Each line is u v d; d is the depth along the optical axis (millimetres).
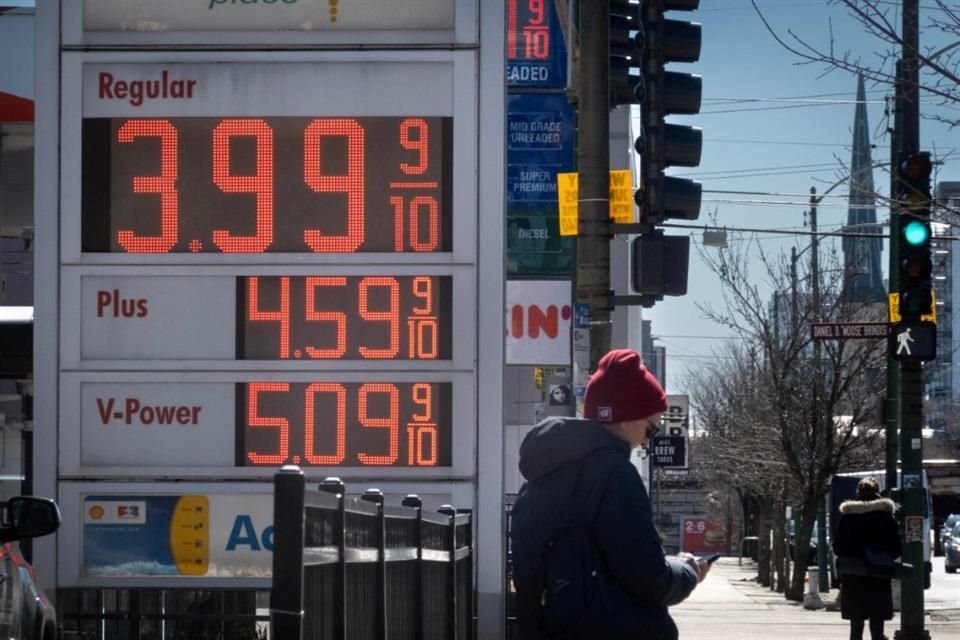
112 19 12812
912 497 24719
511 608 15648
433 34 12766
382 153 12695
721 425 71062
